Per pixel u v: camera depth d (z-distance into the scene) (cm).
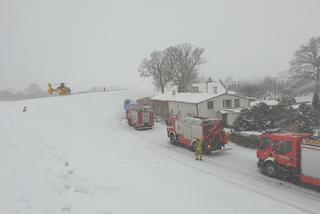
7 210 752
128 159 1798
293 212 1238
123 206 916
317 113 3083
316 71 5325
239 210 1191
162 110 4800
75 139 2048
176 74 7312
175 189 1287
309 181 1511
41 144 1555
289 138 1638
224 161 2105
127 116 3975
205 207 1128
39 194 887
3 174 1003
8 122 2278
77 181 1062
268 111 2892
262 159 1811
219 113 3756
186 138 2506
